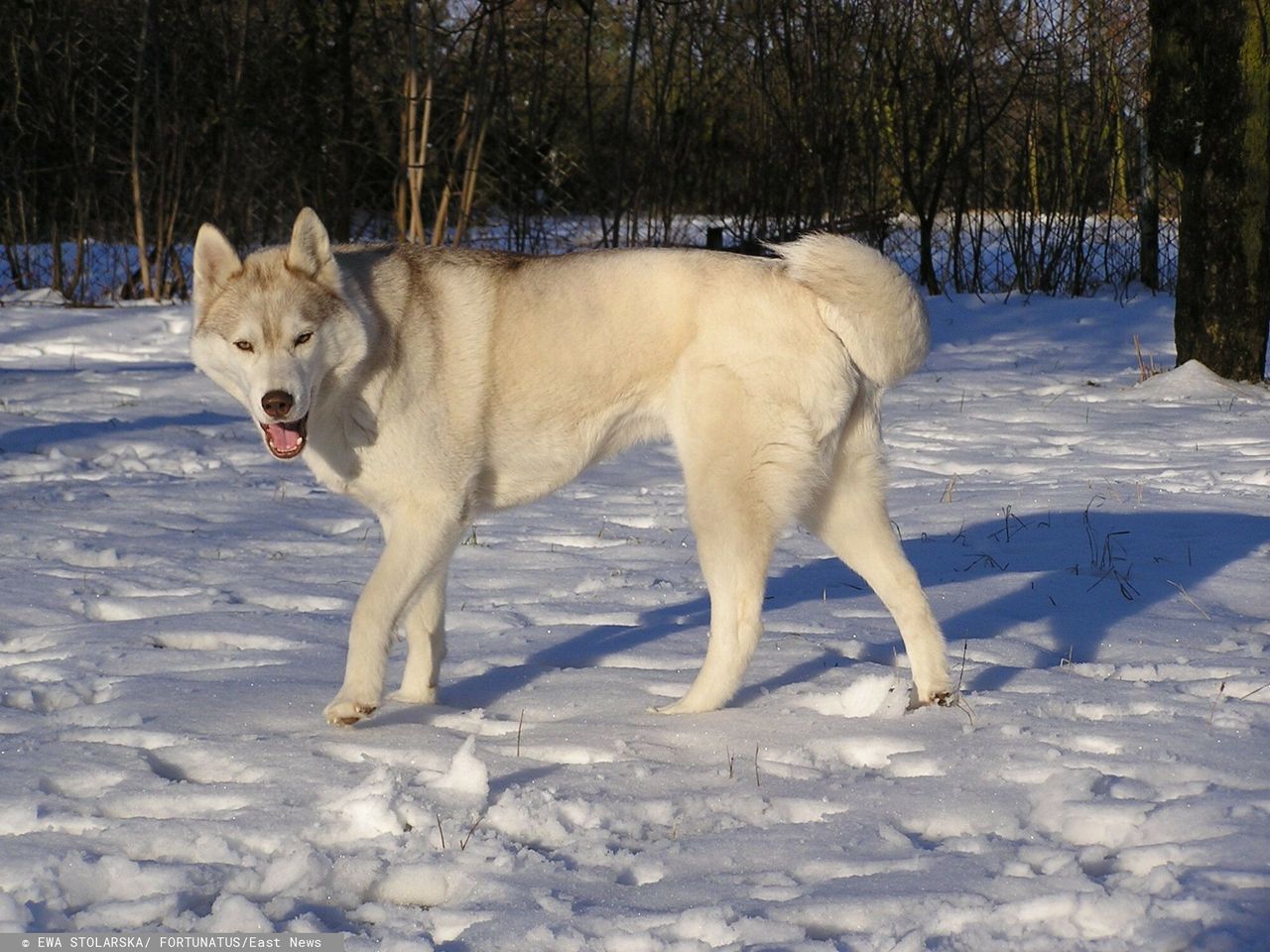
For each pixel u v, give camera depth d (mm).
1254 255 10250
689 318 3891
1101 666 4078
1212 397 10031
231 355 3648
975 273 15891
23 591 4945
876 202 16062
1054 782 2951
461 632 4652
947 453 8273
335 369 3613
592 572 5469
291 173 15406
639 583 5270
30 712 3590
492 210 15047
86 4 14945
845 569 5566
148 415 9281
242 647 4391
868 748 3340
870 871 2557
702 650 4367
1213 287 10414
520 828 2803
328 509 6789
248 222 15344
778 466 3801
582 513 6789
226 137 14930
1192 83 10195
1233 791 2879
